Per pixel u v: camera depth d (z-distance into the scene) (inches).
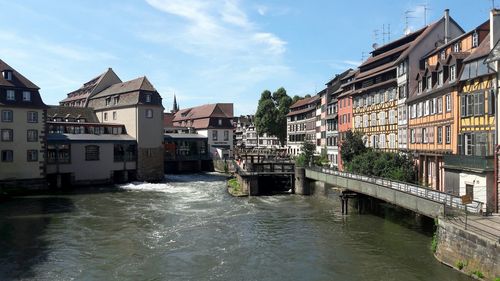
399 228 1037.2
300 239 979.3
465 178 933.2
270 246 925.8
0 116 1736.0
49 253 881.5
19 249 911.7
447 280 655.1
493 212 827.4
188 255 865.5
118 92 2383.1
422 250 832.9
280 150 3405.5
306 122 3016.7
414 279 685.9
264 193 1758.1
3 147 1743.4
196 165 2827.3
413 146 1390.3
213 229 1089.4
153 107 2255.2
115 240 983.6
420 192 891.4
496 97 874.8
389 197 983.0
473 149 986.7
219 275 748.0
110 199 1604.3
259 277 735.7
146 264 810.2
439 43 1432.1
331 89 2484.0
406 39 1660.9
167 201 1556.3
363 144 1662.2
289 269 773.3
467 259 663.1
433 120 1225.4
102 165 2078.0
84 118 2487.7
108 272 766.5
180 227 1114.1
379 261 797.2
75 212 1326.3
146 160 2230.6
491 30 924.0
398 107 1524.4
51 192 1791.3
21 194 1715.1
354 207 1382.9
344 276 728.3
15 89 1779.0
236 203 1507.1
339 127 2187.5
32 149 1812.3
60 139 1958.7
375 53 1900.8
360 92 1834.4
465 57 1072.8
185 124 3666.3
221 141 3331.7
